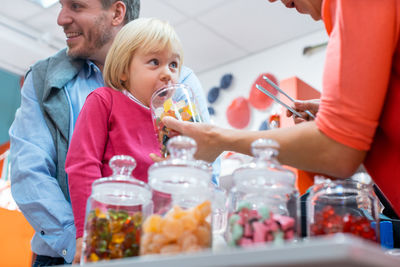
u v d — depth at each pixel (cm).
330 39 87
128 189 84
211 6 357
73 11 165
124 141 125
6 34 394
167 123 98
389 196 92
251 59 413
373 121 81
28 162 144
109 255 78
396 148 89
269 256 47
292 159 88
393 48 83
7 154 243
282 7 350
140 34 138
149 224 76
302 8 109
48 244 136
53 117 151
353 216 76
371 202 80
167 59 138
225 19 372
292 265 47
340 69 81
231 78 415
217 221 93
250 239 72
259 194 76
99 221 80
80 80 165
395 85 87
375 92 80
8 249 198
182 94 113
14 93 479
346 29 82
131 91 138
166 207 78
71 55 165
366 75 80
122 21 172
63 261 143
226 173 234
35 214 138
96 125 125
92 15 164
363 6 82
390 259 47
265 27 378
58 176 147
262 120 386
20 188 142
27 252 202
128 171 88
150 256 73
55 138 152
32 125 154
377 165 92
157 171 79
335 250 44
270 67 398
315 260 45
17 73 444
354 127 80
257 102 392
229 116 404
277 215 75
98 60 172
